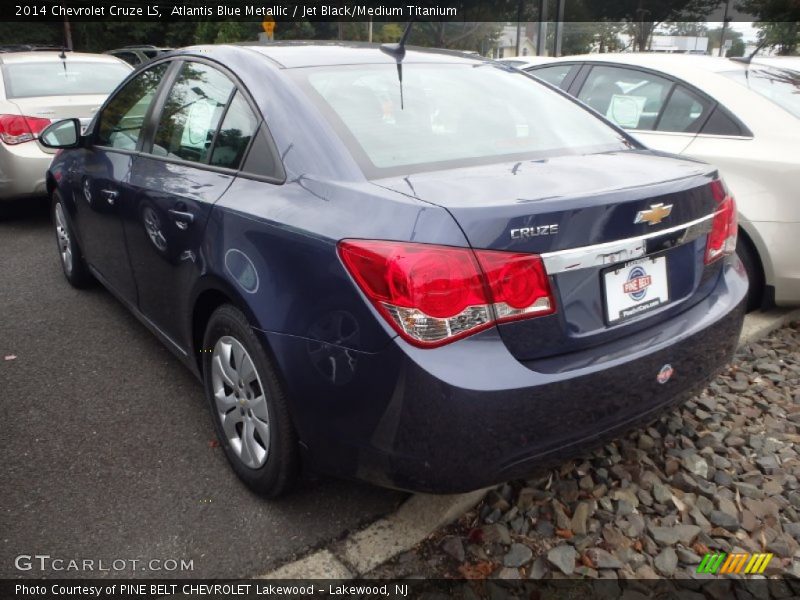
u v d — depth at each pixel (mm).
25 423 3131
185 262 2777
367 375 2006
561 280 2047
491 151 2537
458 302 1904
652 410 2295
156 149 3297
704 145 4164
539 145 2666
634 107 4707
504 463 2004
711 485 2717
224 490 2674
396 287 1911
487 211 1937
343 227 2080
